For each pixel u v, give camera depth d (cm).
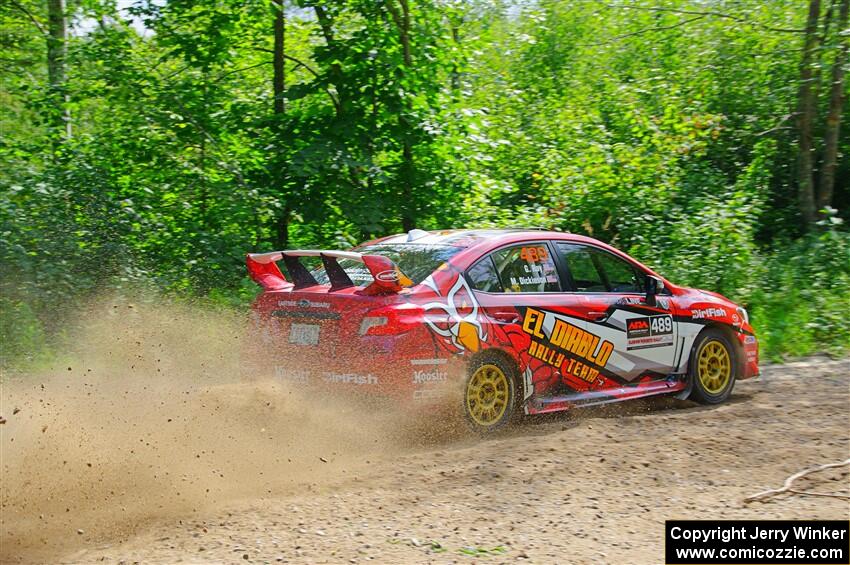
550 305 695
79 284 960
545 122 1617
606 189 1370
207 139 1138
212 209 1105
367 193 1166
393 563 409
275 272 711
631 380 754
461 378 637
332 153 1121
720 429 670
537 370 686
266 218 1120
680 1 1800
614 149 1428
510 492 517
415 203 1216
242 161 1174
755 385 881
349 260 709
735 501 500
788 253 1354
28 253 946
